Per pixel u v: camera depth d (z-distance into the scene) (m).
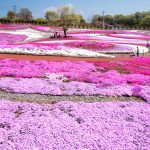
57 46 55.28
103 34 122.12
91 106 20.28
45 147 14.52
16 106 19.64
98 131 16.52
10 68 31.55
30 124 16.84
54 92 23.94
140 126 17.44
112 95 24.11
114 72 32.50
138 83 28.31
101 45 69.69
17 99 22.11
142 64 39.03
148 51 69.31
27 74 29.41
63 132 16.17
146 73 32.97
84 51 52.31
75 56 46.88
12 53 45.72
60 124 17.09
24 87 24.78
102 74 31.08
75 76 29.48
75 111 19.16
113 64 37.50
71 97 23.28
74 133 16.14
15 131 15.97
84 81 28.34
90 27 178.50
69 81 28.03
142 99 23.56
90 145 14.95
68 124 17.14
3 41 80.00
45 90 24.28
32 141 15.02
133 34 129.00
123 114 19.12
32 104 20.27
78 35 110.94
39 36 106.56
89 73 31.39
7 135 15.52
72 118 18.09
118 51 65.81
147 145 15.27
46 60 38.41
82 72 31.75
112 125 17.38
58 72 31.08
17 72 29.91
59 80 27.75
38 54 46.00
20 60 36.44
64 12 105.44
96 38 98.69
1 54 43.94
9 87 24.67
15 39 88.75
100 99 23.00
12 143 14.74
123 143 15.28
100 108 19.98
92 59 44.12
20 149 14.20
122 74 31.67
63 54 47.16
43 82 26.88
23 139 15.21
